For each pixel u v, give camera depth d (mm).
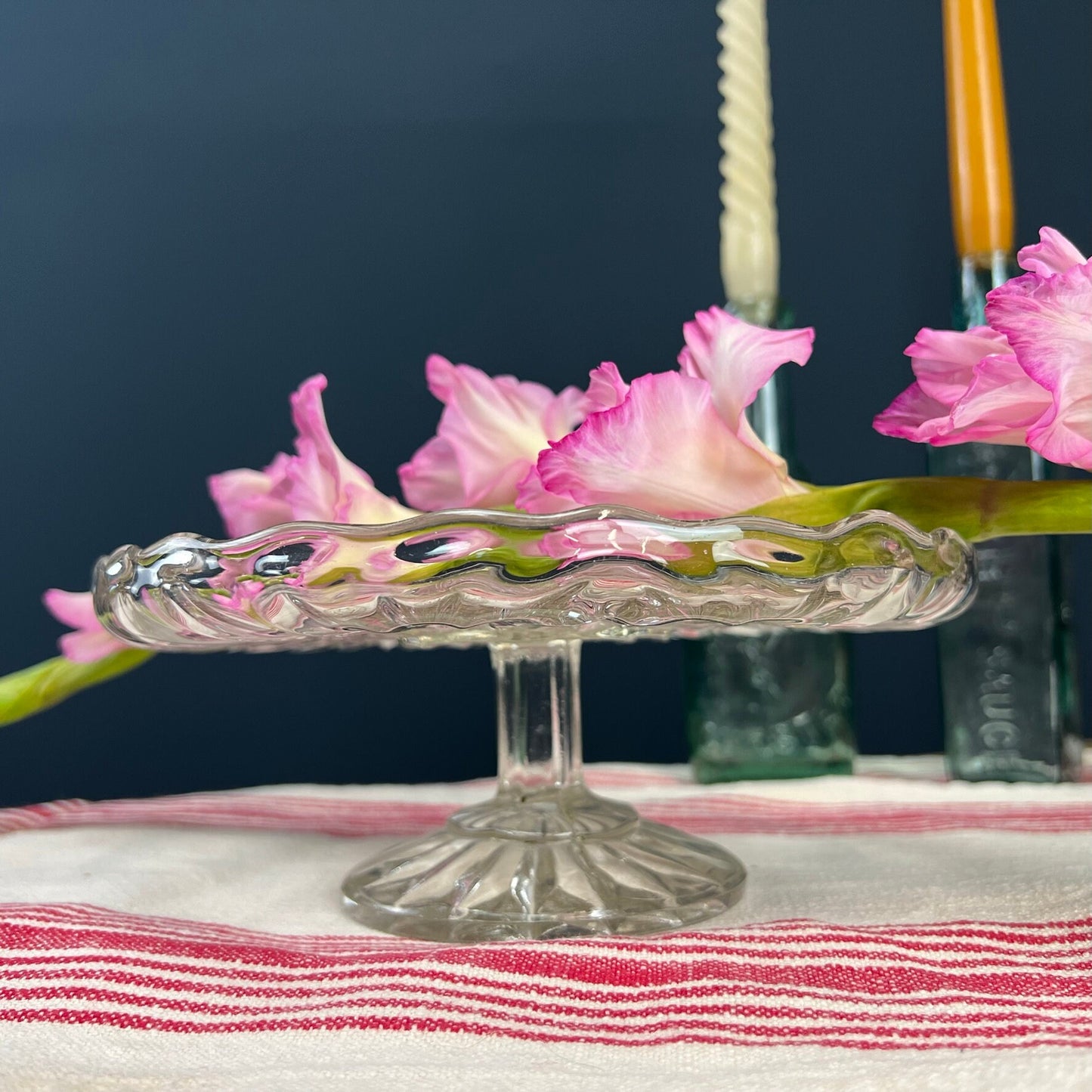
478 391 665
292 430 1102
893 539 581
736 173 780
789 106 1106
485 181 1110
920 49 1104
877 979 606
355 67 1116
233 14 1118
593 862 667
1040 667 854
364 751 1099
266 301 1106
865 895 671
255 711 1100
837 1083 488
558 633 646
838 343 1095
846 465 1090
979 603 862
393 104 1114
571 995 601
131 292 1106
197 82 1115
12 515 1096
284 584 578
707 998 596
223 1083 514
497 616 599
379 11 1118
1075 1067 490
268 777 1098
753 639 891
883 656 1089
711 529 561
